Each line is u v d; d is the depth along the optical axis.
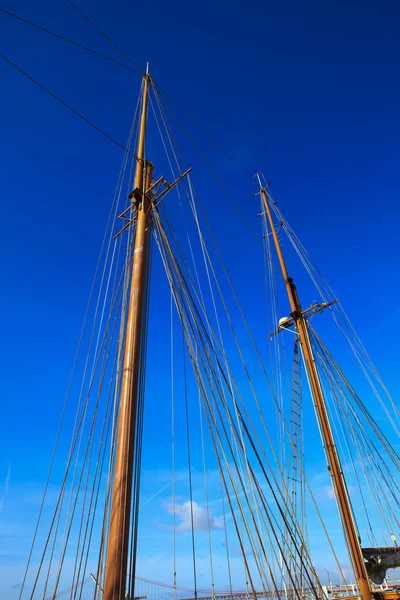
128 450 8.37
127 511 7.81
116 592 6.93
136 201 12.33
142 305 10.73
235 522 9.83
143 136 13.89
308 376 23.47
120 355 10.92
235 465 11.20
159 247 13.23
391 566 18.81
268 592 9.62
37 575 9.16
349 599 18.58
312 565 12.24
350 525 18.08
